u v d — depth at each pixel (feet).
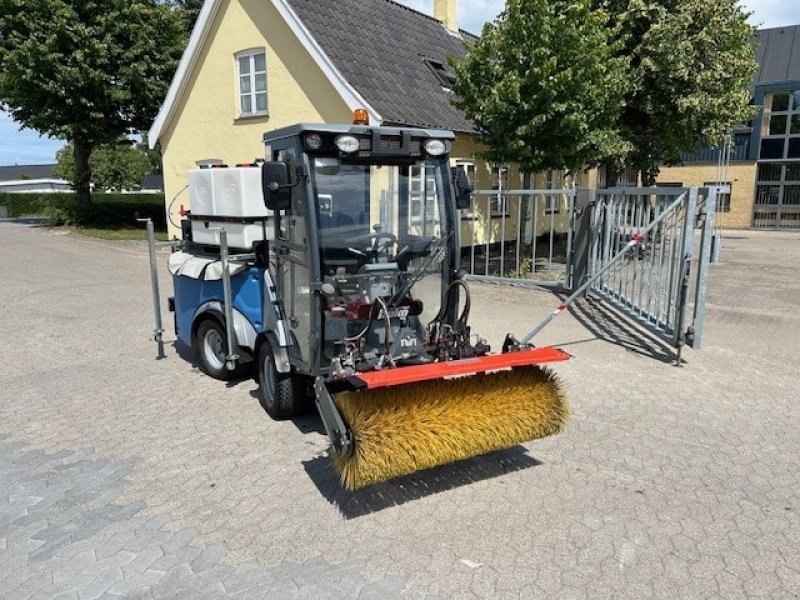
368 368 13.37
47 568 10.87
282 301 16.63
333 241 14.79
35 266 46.70
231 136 51.52
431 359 14.64
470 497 13.07
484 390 13.55
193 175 20.52
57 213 77.71
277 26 45.96
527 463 14.62
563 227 68.49
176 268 21.16
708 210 20.84
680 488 13.44
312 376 15.21
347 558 11.00
